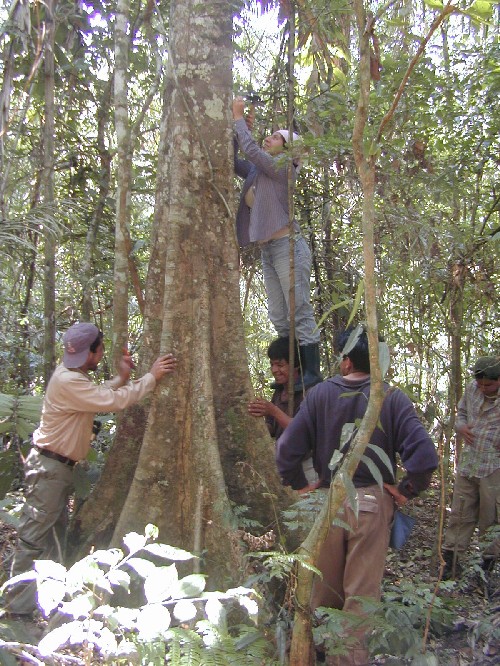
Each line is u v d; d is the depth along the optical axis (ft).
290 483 11.33
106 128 21.74
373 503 10.21
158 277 13.56
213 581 11.39
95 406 12.01
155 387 12.65
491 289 17.07
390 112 8.02
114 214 20.89
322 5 16.81
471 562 13.35
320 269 20.49
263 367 25.55
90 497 13.05
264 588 11.06
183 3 13.55
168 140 13.82
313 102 18.61
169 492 12.24
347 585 10.25
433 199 18.51
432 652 9.61
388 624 9.02
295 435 10.91
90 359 12.59
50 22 16.72
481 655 10.75
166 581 7.63
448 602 10.31
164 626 7.26
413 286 16.72
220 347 13.10
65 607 7.43
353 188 19.16
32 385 21.50
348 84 18.51
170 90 13.87
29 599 11.93
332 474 10.48
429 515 19.15
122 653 7.33
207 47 13.43
